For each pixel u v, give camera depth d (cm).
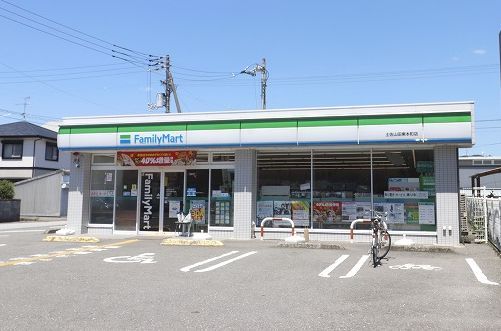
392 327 586
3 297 745
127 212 1797
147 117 1694
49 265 1063
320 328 583
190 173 1739
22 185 3244
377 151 1566
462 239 1535
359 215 1562
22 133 3597
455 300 726
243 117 1600
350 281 880
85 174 1823
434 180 1501
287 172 1642
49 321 610
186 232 1709
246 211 1622
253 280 890
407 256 1218
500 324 596
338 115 1511
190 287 825
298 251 1299
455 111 1412
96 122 1745
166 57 3312
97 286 831
